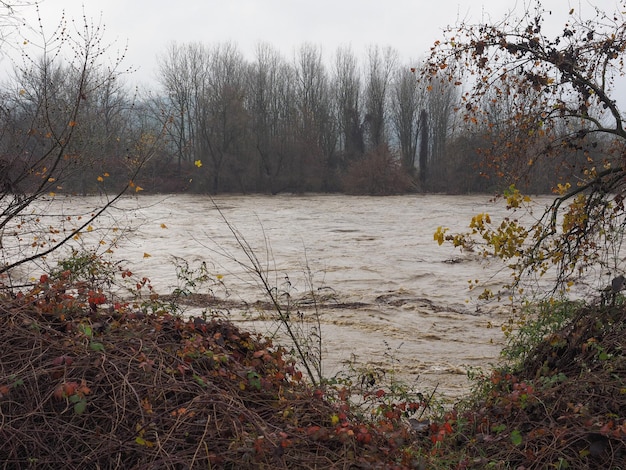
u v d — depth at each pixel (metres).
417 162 77.62
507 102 7.91
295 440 4.52
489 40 7.64
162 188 49.50
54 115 7.46
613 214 7.26
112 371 4.63
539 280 17.25
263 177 61.88
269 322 12.10
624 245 15.05
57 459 4.10
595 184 7.32
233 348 5.73
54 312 5.32
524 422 5.40
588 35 7.51
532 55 7.66
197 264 20.23
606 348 5.84
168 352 5.04
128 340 5.09
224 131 60.66
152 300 6.23
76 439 4.25
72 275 6.80
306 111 65.12
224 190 61.19
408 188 63.38
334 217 39.53
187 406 4.54
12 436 4.09
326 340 12.27
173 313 6.34
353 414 5.41
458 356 11.82
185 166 52.38
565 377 5.59
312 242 27.55
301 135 63.53
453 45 7.77
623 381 5.25
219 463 4.18
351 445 4.61
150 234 27.33
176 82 51.91
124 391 4.50
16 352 4.67
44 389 4.47
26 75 7.66
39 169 7.40
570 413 5.18
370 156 64.00
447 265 21.61
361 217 39.59
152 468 4.03
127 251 21.05
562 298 7.41
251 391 5.16
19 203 7.17
